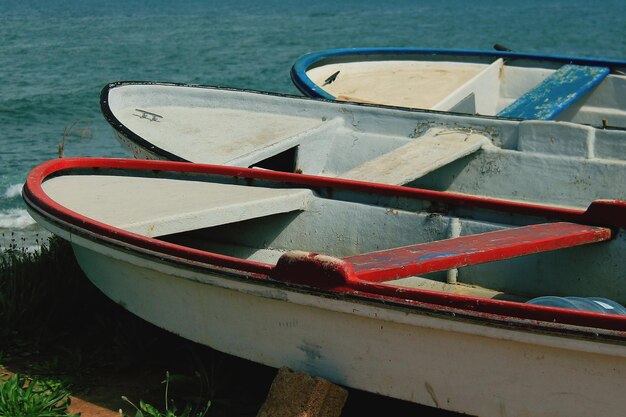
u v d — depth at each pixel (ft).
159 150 21.72
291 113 25.11
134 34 116.47
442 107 27.61
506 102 33.04
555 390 11.94
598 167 21.07
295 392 13.10
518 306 11.53
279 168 24.36
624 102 31.45
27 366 15.72
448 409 12.75
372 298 12.30
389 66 34.40
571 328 11.26
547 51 113.70
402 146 22.09
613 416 11.73
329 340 13.24
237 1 252.42
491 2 251.60
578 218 16.24
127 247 14.55
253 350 14.19
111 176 19.56
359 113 24.22
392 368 12.92
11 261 19.63
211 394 14.55
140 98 25.82
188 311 14.74
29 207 16.83
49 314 17.20
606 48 116.47
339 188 18.38
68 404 14.30
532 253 15.12
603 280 16.15
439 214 17.39
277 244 18.86
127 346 16.17
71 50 93.20
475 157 22.34
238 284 13.46
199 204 17.12
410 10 201.57
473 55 34.12
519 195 22.02
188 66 81.97
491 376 12.25
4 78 71.67
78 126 51.37
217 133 24.00
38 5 208.13
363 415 14.42
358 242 18.08
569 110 32.19
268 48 99.91
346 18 166.81
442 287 17.31
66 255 18.85
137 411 13.85
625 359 11.28
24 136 48.14
